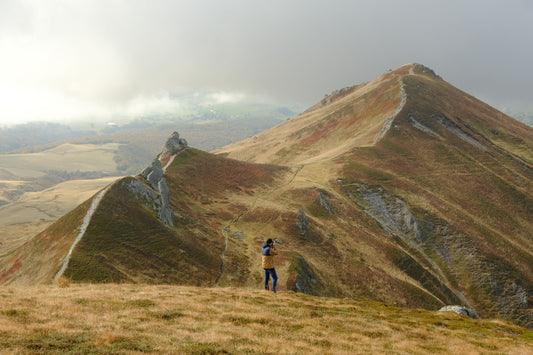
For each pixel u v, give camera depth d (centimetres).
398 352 1507
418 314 2591
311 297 2656
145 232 7362
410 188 14575
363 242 11081
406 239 12456
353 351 1409
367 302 2861
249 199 12888
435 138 18762
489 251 11694
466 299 10406
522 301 10212
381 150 17688
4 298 1672
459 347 1755
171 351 1112
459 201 14575
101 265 5703
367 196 14162
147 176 10444
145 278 5922
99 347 1073
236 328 1514
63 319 1379
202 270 7150
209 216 10938
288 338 1481
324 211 12406
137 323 1434
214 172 14512
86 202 7656
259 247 9306
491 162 17550
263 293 2462
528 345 2017
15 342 1038
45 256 6309
